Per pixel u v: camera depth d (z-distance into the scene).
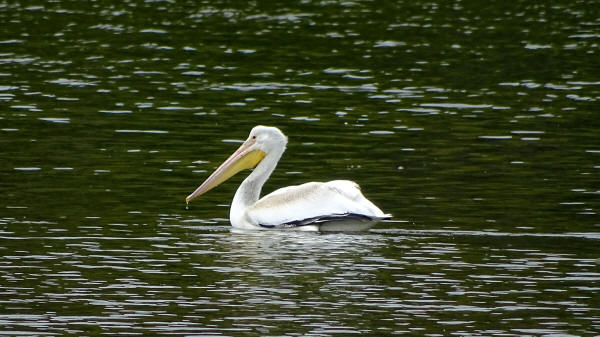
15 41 30.28
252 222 14.65
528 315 11.12
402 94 24.44
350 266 12.72
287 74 26.67
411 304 11.42
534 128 21.06
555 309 11.30
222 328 10.71
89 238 13.87
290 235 14.21
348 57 28.86
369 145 19.75
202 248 13.48
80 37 31.17
